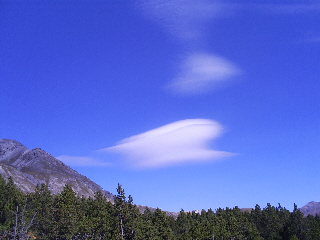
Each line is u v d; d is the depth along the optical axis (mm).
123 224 62906
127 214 63531
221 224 87750
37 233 56312
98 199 81250
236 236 84750
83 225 59844
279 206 130125
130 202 66312
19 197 59438
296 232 102750
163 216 74938
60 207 57094
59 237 55594
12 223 55719
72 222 56594
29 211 60531
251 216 115062
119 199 65188
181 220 99375
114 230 62438
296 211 107688
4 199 59344
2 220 57344
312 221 109625
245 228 91062
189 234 83438
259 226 108750
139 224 65562
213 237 80688
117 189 65938
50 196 69875
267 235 106375
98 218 64438
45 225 56156
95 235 62188
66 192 60531
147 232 66312
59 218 56344
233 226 88375
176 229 94938
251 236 90625
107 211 70438
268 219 108625
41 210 60125
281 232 106500
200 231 82500
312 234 99625
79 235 60625
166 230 72438
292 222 105688
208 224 85938
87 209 76000
